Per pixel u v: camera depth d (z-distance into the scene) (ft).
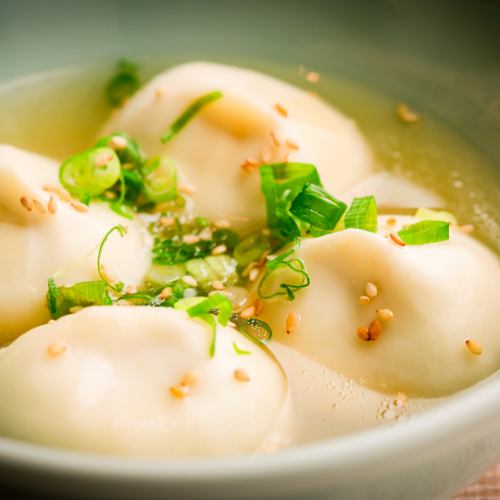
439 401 0.69
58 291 0.72
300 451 0.57
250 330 0.72
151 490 0.56
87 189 0.78
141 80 0.95
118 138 0.82
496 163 0.86
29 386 0.65
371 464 0.57
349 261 0.71
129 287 0.75
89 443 0.64
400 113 0.92
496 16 0.87
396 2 0.92
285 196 0.77
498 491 0.74
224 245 0.79
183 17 0.97
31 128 0.90
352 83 0.95
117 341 0.67
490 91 0.88
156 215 0.81
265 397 0.67
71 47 0.96
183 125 0.83
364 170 0.86
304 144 0.83
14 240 0.74
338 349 0.71
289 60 0.97
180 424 0.65
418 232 0.73
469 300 0.71
